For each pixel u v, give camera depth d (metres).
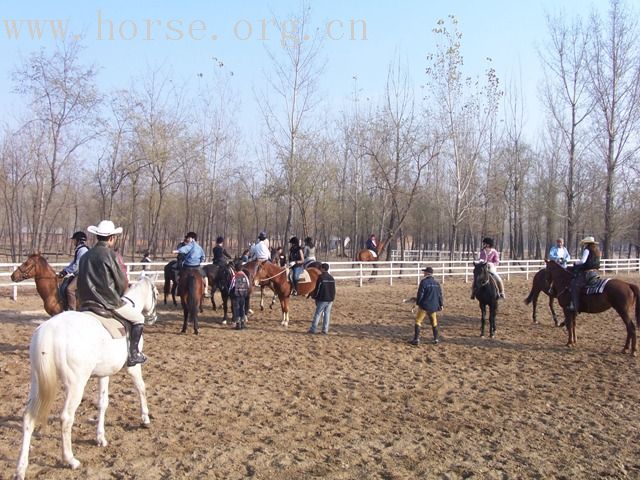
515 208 46.34
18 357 9.47
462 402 7.88
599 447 6.25
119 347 5.53
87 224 52.62
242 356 10.27
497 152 46.16
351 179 45.53
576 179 42.50
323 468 5.38
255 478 5.10
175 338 11.70
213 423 6.58
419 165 31.62
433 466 5.55
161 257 43.00
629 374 9.73
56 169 25.48
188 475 5.11
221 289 13.71
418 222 56.47
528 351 11.55
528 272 30.27
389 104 31.97
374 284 25.14
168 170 34.38
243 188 50.69
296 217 47.81
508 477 5.35
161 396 7.55
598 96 35.25
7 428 6.14
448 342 12.26
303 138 31.30
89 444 5.76
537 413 7.46
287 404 7.48
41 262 9.65
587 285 11.65
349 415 7.11
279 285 13.62
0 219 50.09
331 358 10.38
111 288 5.50
